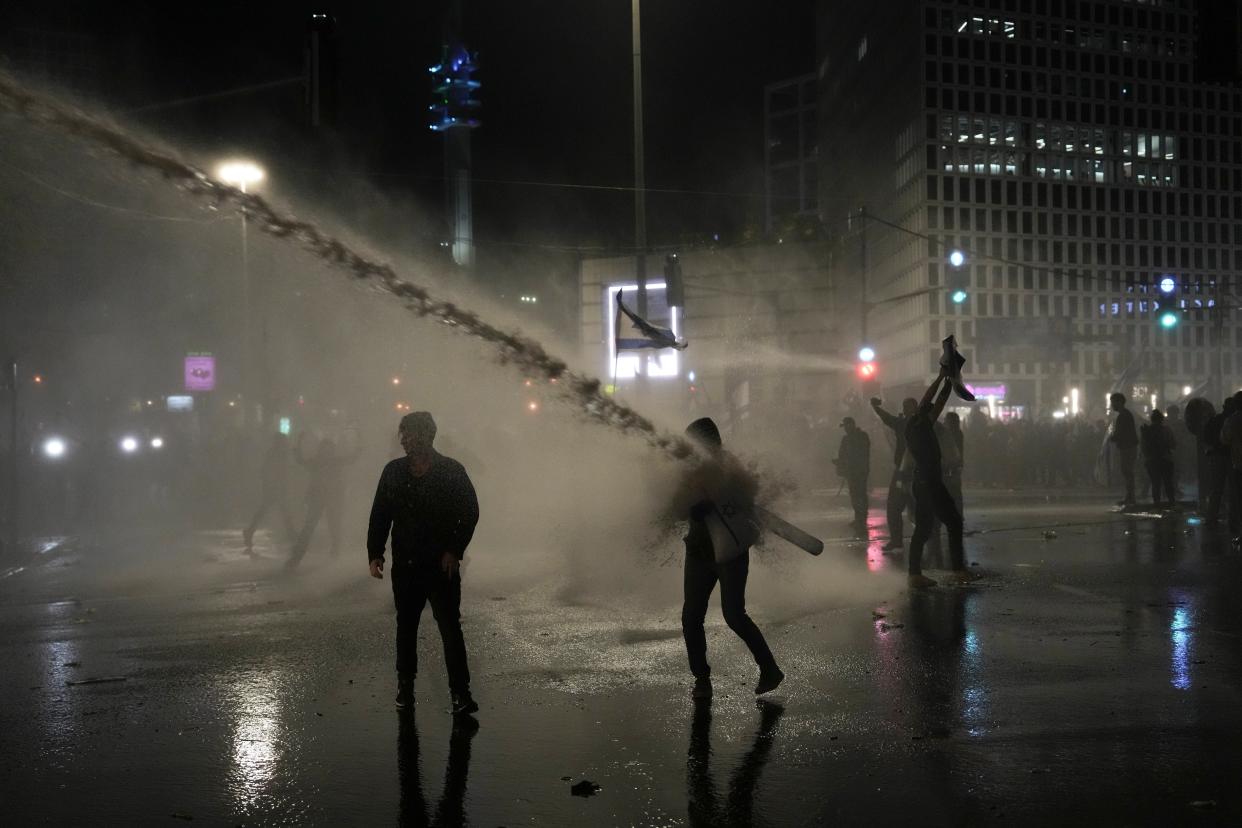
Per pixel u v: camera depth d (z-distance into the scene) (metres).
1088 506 24.55
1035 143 75.19
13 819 5.24
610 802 5.33
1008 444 33.97
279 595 12.88
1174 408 31.84
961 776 5.61
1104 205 76.75
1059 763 5.80
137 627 10.81
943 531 18.89
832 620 10.27
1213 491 18.58
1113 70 77.00
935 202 73.19
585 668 8.40
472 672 8.35
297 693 7.77
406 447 7.27
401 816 5.20
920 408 12.30
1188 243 78.50
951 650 8.77
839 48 90.44
